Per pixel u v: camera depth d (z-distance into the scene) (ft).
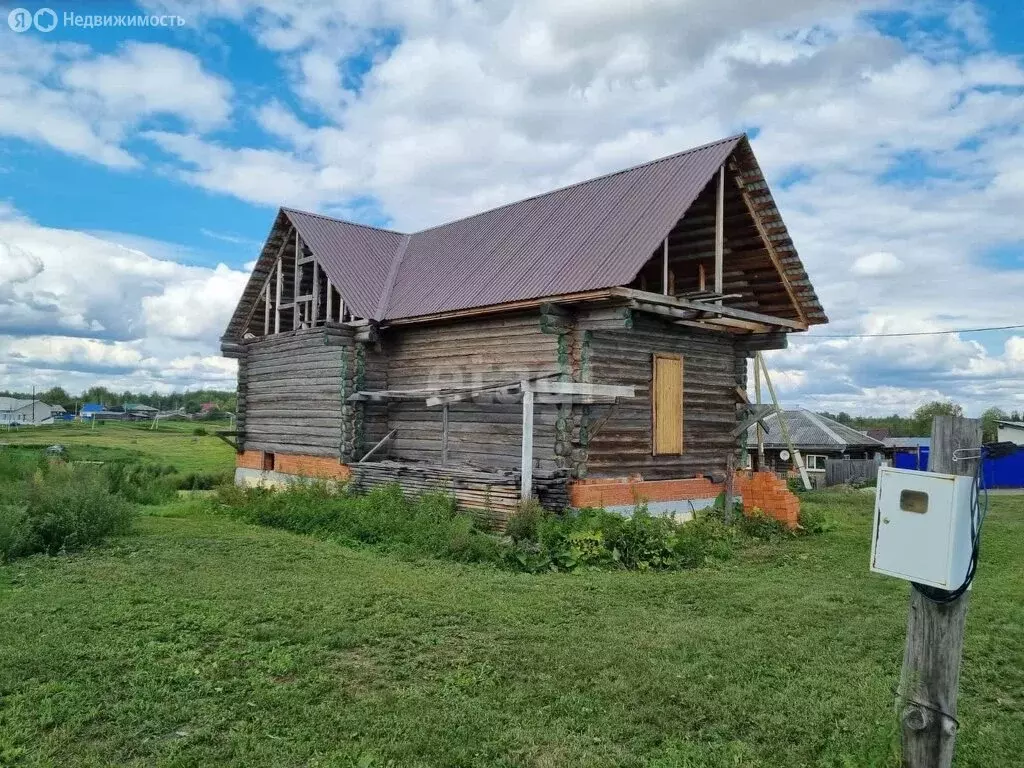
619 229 50.55
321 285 71.05
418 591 32.71
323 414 64.59
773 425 143.43
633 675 22.99
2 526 39.09
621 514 48.08
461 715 19.89
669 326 55.72
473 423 56.54
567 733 19.12
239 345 78.74
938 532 15.25
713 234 55.72
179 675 22.15
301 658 23.80
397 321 59.52
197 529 49.96
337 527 48.34
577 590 33.96
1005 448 15.55
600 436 50.42
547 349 51.26
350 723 19.30
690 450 56.90
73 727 18.71
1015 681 23.95
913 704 15.89
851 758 17.54
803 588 35.91
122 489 67.26
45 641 24.88
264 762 17.37
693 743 18.76
